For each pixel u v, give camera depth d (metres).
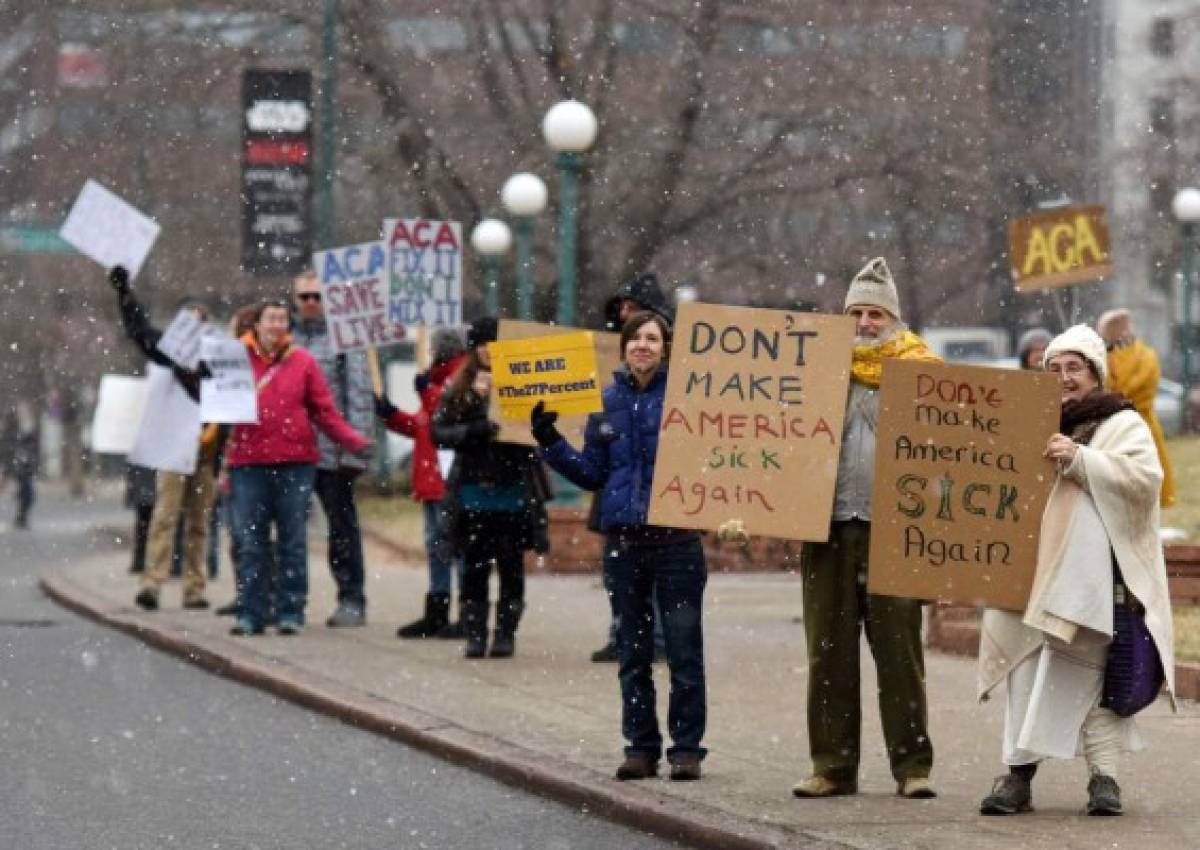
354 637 34.69
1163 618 19.33
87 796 21.58
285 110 70.06
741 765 22.17
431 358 35.72
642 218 87.50
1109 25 121.75
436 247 35.59
